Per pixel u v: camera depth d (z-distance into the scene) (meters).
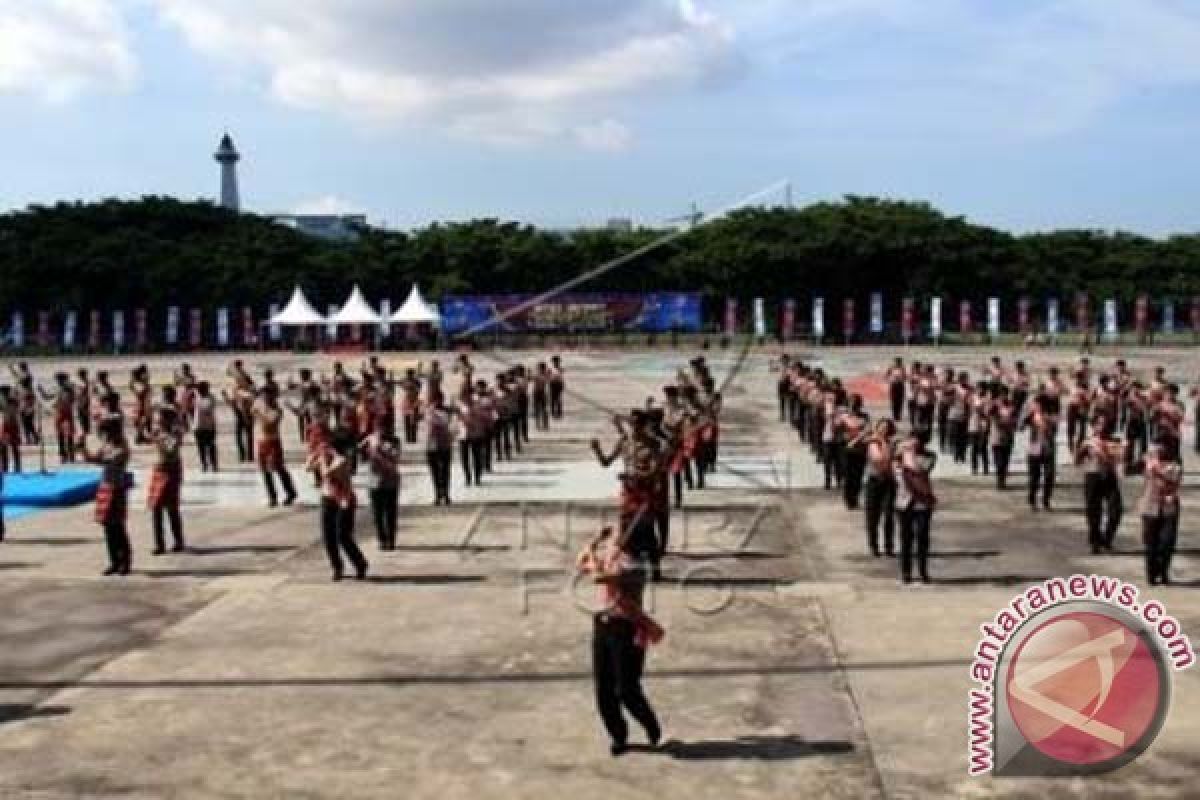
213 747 11.05
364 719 11.75
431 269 103.06
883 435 19.06
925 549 17.11
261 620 15.49
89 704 12.28
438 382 29.45
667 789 9.95
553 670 13.24
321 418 23.80
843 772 10.27
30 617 15.78
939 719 11.52
